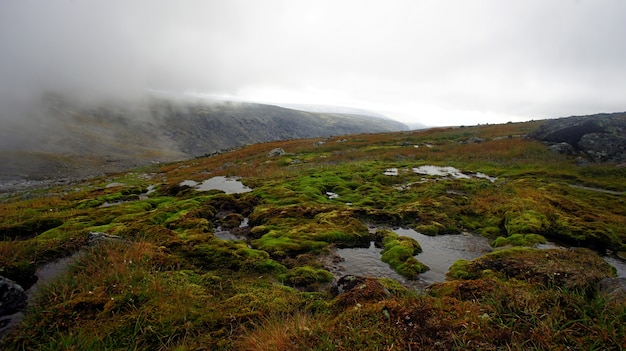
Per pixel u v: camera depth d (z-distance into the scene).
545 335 5.02
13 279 7.80
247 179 27.69
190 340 5.97
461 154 35.19
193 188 24.56
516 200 17.48
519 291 6.43
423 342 5.31
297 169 31.89
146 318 6.39
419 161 33.62
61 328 6.09
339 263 11.36
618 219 14.85
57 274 8.32
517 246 12.55
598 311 5.45
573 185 22.52
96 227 12.88
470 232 15.25
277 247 12.15
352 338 5.50
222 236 14.27
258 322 6.61
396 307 6.25
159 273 8.32
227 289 8.34
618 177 23.83
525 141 35.91
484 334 5.29
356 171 28.44
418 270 10.64
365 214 16.48
